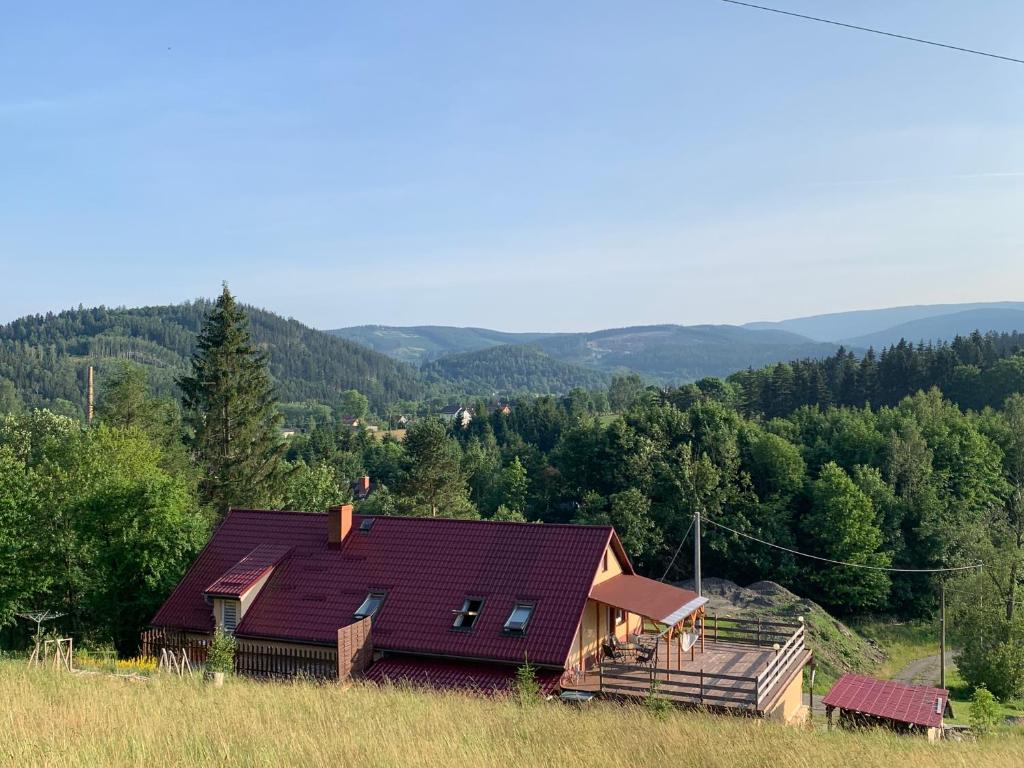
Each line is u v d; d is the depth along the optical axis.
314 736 15.81
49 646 27.97
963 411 117.38
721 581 63.91
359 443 151.88
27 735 14.33
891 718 29.42
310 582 31.59
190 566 35.03
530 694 22.88
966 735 32.78
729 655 31.31
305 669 28.11
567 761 15.38
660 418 84.56
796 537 72.94
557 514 86.31
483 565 30.44
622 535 71.44
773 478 77.50
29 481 37.38
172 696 19.69
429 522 32.91
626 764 15.45
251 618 30.45
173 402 81.19
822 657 51.62
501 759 15.15
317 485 75.69
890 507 71.56
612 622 31.81
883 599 66.06
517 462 93.56
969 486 77.62
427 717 18.94
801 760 16.61
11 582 34.59
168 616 31.97
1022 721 42.25
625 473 78.31
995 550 54.56
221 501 55.94
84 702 17.97
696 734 18.64
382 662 28.16
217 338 56.75
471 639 27.75
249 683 23.61
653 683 25.06
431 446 73.44
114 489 35.69
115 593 34.81
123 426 65.44
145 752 13.50
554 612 27.91
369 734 16.44
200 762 13.21
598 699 25.23
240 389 56.69
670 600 29.31
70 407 180.75
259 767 13.17
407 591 30.17
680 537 73.75
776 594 61.25
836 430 89.88
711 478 73.50
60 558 37.28
